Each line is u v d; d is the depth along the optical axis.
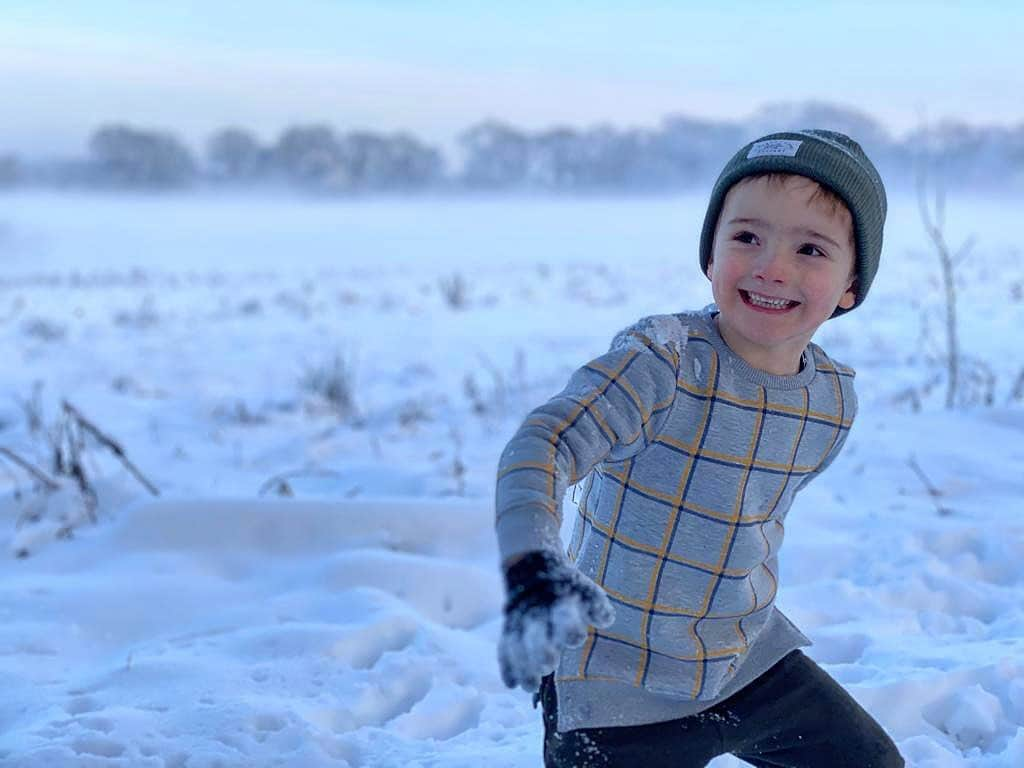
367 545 4.46
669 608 2.02
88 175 110.94
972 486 5.15
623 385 1.89
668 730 2.06
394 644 3.54
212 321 14.09
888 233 35.16
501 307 15.33
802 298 1.96
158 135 112.06
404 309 15.30
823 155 1.96
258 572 4.32
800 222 1.95
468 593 4.03
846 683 3.17
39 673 3.41
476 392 7.99
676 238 40.91
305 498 4.70
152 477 5.84
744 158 2.02
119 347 11.46
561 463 1.79
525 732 2.97
